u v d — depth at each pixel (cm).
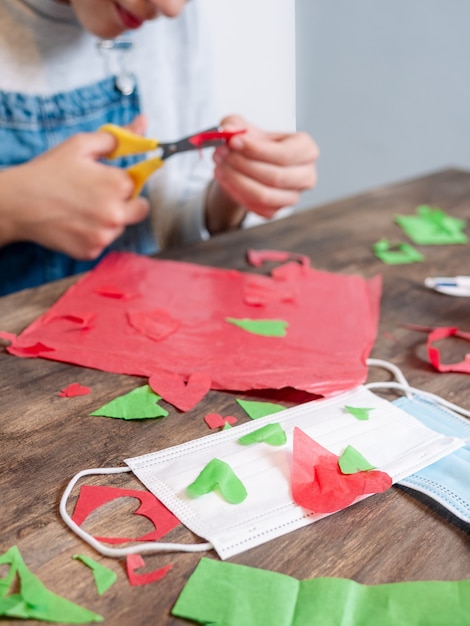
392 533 36
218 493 39
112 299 63
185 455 42
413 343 56
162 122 102
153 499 38
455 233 81
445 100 149
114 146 72
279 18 68
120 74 95
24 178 69
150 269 70
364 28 133
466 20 138
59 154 70
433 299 65
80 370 51
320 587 33
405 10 138
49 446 43
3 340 56
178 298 63
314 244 77
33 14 86
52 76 90
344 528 37
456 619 31
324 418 46
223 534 36
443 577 34
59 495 39
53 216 70
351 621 31
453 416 47
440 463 42
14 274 90
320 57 127
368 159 152
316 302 63
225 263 72
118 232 73
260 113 77
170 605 32
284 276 68
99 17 75
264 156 75
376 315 61
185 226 97
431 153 157
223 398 48
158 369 51
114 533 36
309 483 39
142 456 42
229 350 54
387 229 82
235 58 81
